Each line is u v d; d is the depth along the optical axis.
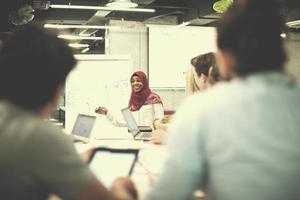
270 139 0.86
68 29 12.84
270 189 0.84
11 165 0.95
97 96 6.06
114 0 6.93
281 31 0.95
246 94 0.90
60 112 6.07
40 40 1.04
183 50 9.59
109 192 1.04
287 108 0.89
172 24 10.32
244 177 0.85
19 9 7.89
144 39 9.93
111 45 9.77
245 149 0.85
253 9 0.94
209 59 2.21
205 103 0.91
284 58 0.96
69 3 8.63
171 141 0.92
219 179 0.87
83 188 0.98
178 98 9.73
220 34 0.96
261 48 0.92
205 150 0.89
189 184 0.88
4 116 1.01
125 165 1.54
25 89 1.02
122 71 6.18
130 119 3.05
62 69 1.06
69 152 0.99
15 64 1.01
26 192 0.96
